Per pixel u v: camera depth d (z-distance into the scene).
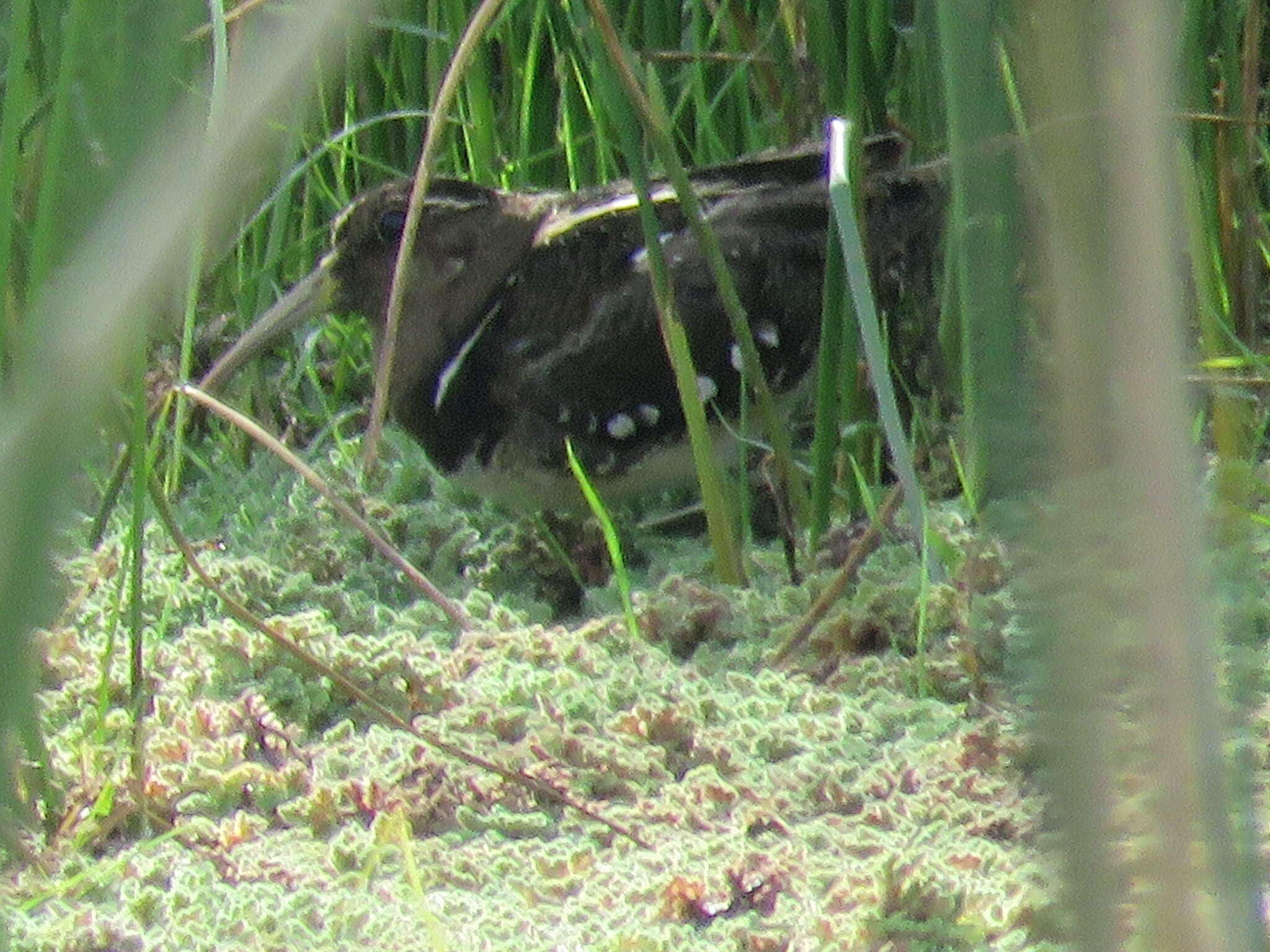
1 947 2.54
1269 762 4.62
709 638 6.61
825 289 6.51
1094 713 1.56
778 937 4.52
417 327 7.48
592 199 7.63
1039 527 1.55
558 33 8.02
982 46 1.66
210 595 6.58
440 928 4.49
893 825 5.22
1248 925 1.69
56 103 3.23
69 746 5.55
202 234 3.19
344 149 8.38
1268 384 6.71
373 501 7.52
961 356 6.37
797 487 6.91
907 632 6.39
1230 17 7.32
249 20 4.92
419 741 5.56
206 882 4.95
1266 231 7.87
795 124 7.75
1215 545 2.95
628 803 5.45
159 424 5.75
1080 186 1.47
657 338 7.27
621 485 7.52
